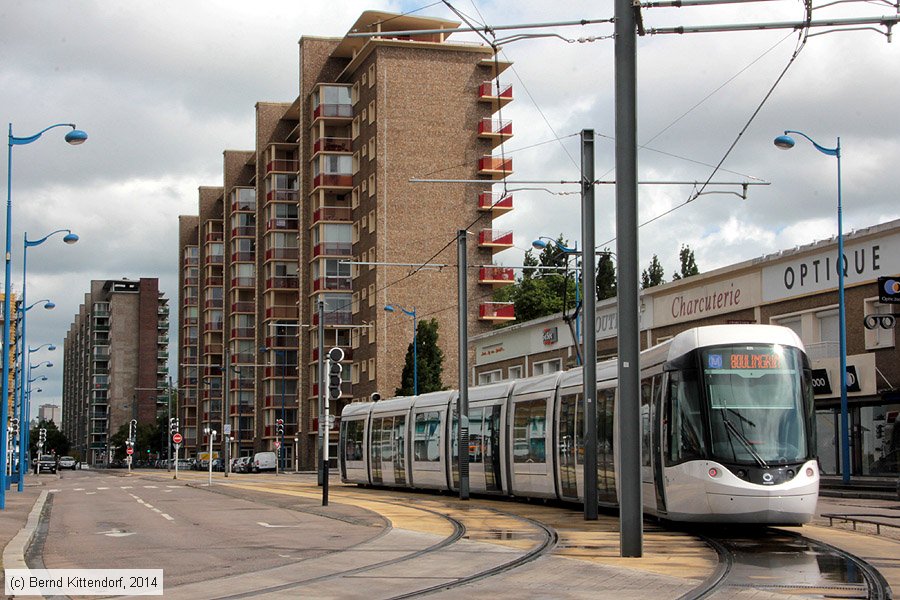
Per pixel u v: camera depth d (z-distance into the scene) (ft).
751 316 161.48
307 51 313.32
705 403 66.18
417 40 281.33
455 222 277.64
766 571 49.49
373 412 146.30
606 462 86.02
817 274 148.66
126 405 649.61
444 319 275.59
